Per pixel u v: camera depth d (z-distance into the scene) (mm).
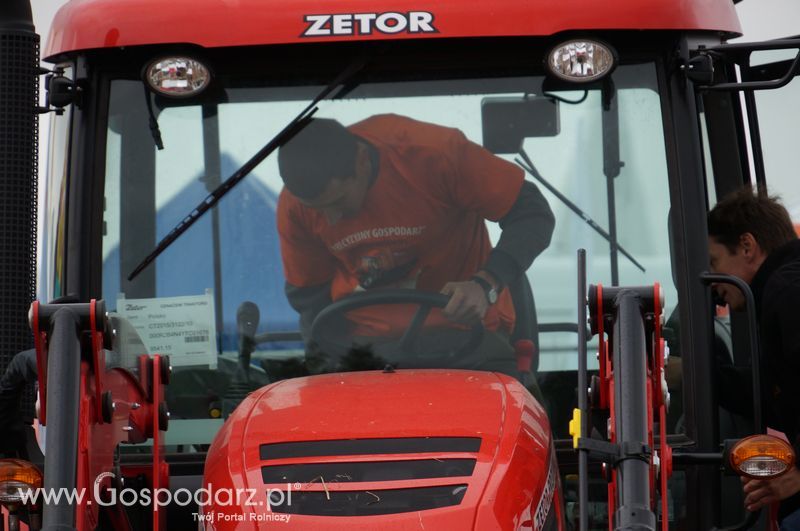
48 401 9172
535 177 11938
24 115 12945
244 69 12031
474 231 11891
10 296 12867
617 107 11977
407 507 8578
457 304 11844
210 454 9625
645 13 11844
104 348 9688
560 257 11883
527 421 9680
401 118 11977
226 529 8711
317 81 12023
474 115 11977
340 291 11883
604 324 9820
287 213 11945
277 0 11977
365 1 11906
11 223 12883
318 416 9672
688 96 11898
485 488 8719
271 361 11828
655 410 9805
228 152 11984
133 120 12031
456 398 9984
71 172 11977
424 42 12016
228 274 11906
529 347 11805
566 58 11805
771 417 12492
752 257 12406
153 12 11961
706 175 13742
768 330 11508
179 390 11797
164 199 11969
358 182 11938
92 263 11867
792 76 11398
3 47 12938
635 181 11914
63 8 12508
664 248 11852
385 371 11234
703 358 11617
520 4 11867
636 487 8844
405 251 11891
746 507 11094
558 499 9734
